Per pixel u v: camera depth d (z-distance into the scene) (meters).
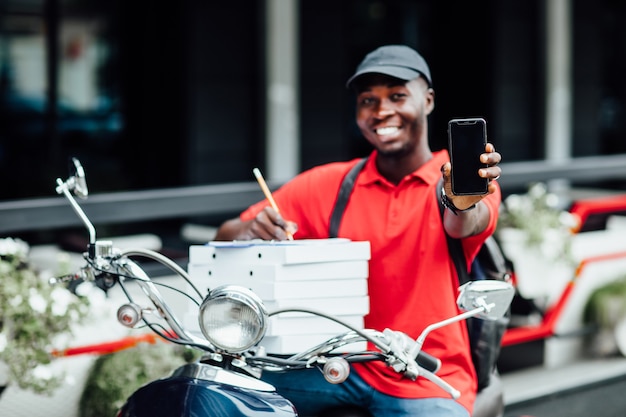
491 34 10.56
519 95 10.84
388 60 3.19
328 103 9.45
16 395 4.13
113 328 4.43
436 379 2.61
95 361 4.28
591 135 11.55
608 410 5.44
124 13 8.52
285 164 8.91
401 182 3.19
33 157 8.29
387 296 3.16
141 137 8.56
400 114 3.18
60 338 4.14
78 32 8.41
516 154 10.87
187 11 8.33
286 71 8.82
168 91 8.50
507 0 10.63
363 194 3.24
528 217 5.87
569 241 5.87
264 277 2.74
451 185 2.65
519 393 5.52
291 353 2.76
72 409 4.26
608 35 12.18
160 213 5.20
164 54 8.49
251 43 8.76
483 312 2.61
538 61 10.93
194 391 2.58
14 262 4.20
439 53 10.71
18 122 8.23
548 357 6.05
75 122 8.45
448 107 10.75
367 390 3.10
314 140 9.38
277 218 3.09
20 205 4.64
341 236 3.22
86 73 8.46
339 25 9.45
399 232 3.13
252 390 2.62
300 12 9.15
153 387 2.64
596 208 6.15
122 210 5.03
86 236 7.27
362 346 2.80
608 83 12.27
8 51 8.16
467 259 3.14
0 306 3.97
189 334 2.71
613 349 6.25
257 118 8.84
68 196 2.73
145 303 4.59
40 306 3.95
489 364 3.40
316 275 2.77
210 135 8.56
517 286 5.83
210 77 8.52
